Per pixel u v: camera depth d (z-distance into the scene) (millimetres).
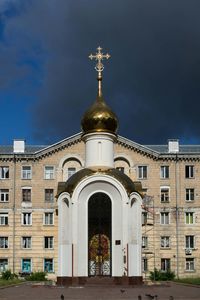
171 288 47719
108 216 51938
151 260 95688
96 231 52125
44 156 98562
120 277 49625
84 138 55594
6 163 98625
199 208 97500
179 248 96312
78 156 98062
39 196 97562
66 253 50438
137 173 98500
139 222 51312
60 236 51156
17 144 100688
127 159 98500
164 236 96688
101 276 50875
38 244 96188
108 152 54438
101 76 57594
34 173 98250
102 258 51750
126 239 50094
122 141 98688
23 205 97375
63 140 98000
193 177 98625
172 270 95250
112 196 51125
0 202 97562
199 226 97188
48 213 97312
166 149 105500
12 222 96875
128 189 50938
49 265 95812
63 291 43344
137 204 51469
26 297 38812
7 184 98000
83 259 50031
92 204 51938
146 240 96250
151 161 98875
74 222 50250
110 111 55562
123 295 39688
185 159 99188
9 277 87938
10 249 95938
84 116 55875
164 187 98250
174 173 98688
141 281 50469
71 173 98125
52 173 98250
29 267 95562
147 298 37812
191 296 39406
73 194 50625
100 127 54562
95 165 53781
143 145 105375
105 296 38969
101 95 57031
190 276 94688
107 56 58125
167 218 97625
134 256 50375
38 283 59500
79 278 49688
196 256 96062
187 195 98312
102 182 50906
